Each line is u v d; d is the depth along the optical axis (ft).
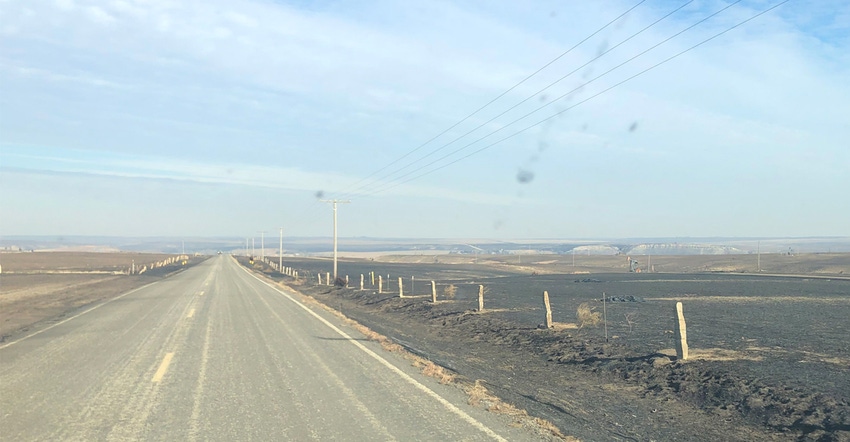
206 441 24.27
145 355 45.88
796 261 350.43
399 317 88.74
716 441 27.27
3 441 24.27
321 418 27.71
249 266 375.25
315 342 53.47
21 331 62.69
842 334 58.08
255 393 32.94
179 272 260.62
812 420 29.30
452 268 341.21
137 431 25.67
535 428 26.40
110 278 197.57
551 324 63.93
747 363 42.70
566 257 605.73
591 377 42.22
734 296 112.27
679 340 44.29
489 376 41.39
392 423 26.84
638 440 27.02
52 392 33.17
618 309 86.53
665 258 506.48
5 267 278.05
